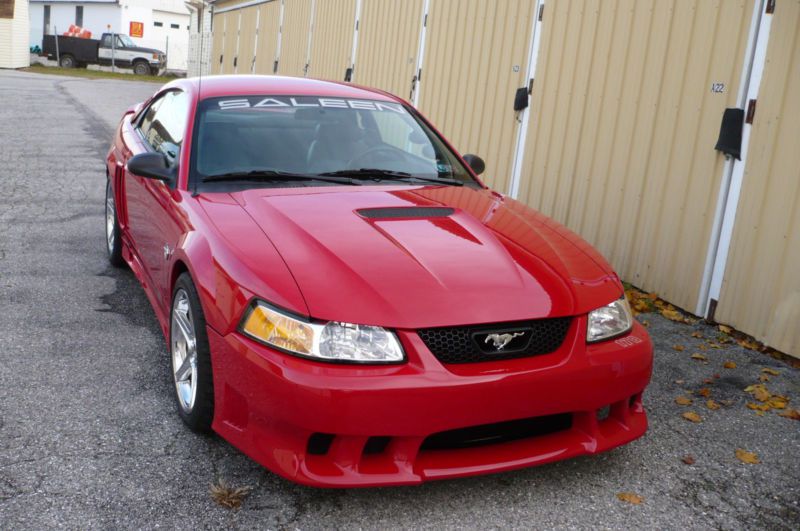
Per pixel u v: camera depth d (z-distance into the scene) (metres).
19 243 6.24
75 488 2.84
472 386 2.65
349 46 12.09
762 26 4.72
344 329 2.66
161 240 3.88
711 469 3.23
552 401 2.79
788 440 3.54
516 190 7.55
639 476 3.14
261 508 2.79
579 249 3.42
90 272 5.57
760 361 4.51
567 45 6.73
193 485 2.91
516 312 2.80
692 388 4.08
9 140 11.91
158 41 43.34
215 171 3.80
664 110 5.54
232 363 2.84
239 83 4.46
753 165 4.78
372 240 3.09
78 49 37.75
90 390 3.67
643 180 5.75
